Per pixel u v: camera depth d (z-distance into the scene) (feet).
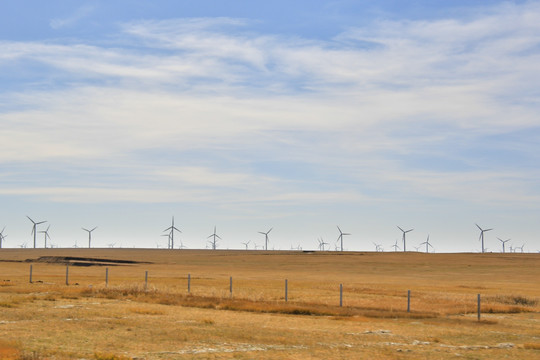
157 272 422.00
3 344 83.05
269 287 256.73
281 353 90.43
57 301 161.38
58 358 75.92
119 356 79.36
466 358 94.12
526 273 483.10
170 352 86.94
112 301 167.84
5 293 181.16
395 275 452.76
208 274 413.18
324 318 145.38
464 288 304.50
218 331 111.55
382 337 114.11
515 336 123.13
